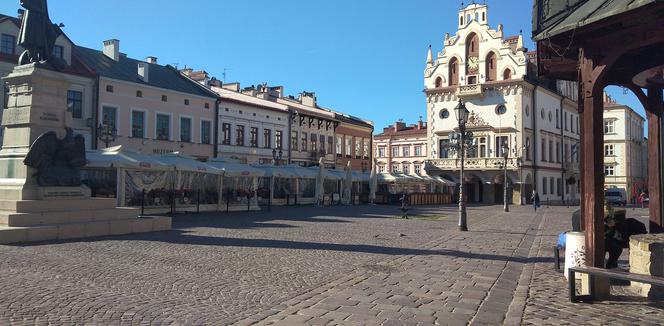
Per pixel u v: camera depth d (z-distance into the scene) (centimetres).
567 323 620
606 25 662
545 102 6194
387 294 766
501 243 1505
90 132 3466
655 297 736
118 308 646
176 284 796
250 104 4753
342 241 1443
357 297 742
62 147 1441
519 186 5603
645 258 750
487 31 5878
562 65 938
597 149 715
